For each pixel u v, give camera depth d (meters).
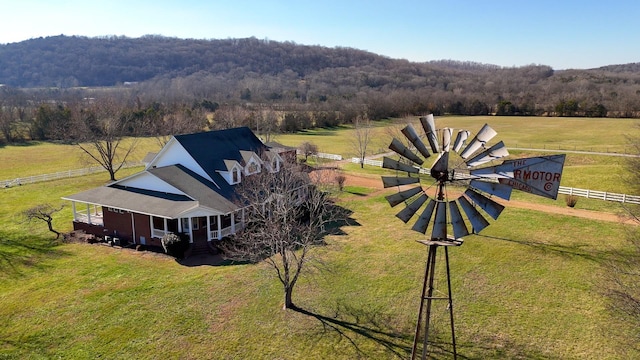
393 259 26.19
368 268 24.95
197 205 27.84
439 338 18.20
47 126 79.62
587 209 34.19
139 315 20.09
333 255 26.86
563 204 35.81
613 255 25.06
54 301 21.55
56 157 65.00
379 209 37.25
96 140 51.25
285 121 90.12
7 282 23.94
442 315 19.88
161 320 19.64
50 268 25.77
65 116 79.75
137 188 31.86
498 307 20.39
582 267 23.98
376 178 49.53
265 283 23.12
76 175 52.56
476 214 11.46
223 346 17.78
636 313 16.19
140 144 74.06
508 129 85.75
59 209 35.19
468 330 18.69
